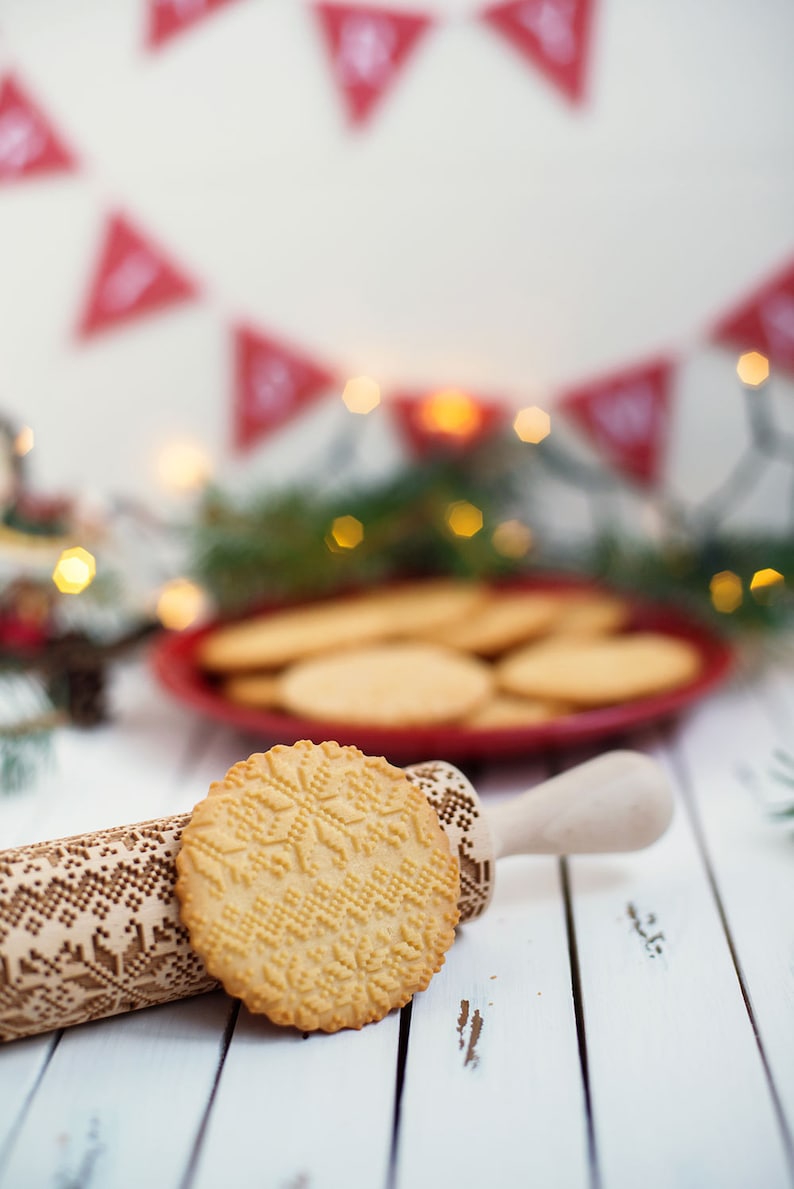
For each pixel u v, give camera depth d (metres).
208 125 0.85
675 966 0.53
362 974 0.50
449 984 0.52
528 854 0.56
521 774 0.67
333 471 0.90
